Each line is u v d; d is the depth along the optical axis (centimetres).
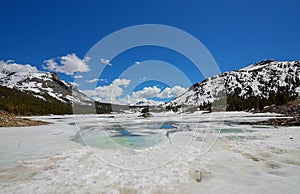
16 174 545
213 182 473
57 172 560
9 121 2083
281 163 621
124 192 427
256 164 619
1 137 1227
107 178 511
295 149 794
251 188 434
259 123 1934
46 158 710
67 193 424
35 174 544
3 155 754
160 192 425
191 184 468
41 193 424
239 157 699
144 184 470
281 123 1775
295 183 458
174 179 501
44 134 1376
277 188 431
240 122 2081
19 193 424
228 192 416
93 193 423
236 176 513
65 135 1324
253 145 887
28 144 985
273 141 968
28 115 5566
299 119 1758
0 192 428
